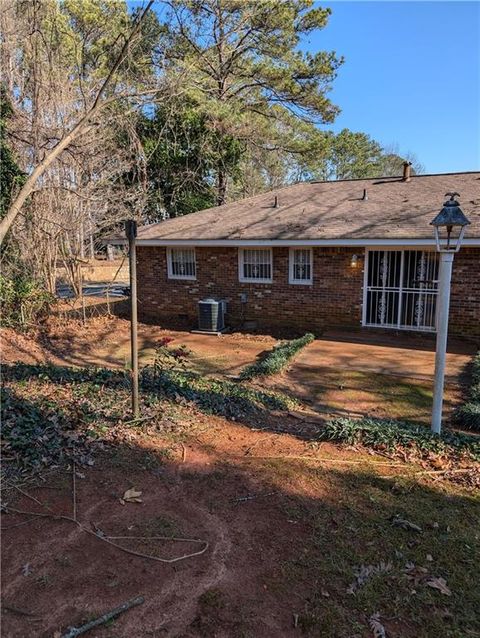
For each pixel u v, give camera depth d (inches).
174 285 541.3
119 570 103.4
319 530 123.0
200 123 802.2
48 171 499.5
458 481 155.9
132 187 705.0
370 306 445.4
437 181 524.4
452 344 396.2
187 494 139.5
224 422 206.4
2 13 333.7
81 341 432.5
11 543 110.4
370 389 285.0
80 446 164.2
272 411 236.2
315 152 903.1
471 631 90.7
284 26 757.9
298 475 156.0
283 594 98.3
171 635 86.4
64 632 85.2
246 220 514.9
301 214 495.2
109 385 243.1
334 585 101.9
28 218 498.6
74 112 459.2
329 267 452.1
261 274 489.7
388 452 178.9
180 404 220.1
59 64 467.5
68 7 536.1
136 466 154.6
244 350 402.0
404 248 420.8
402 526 126.1
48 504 128.0
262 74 812.0
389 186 542.9
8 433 162.6
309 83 850.8
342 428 193.2
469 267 394.6
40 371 268.4
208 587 99.3
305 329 470.6
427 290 418.0
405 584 103.0
